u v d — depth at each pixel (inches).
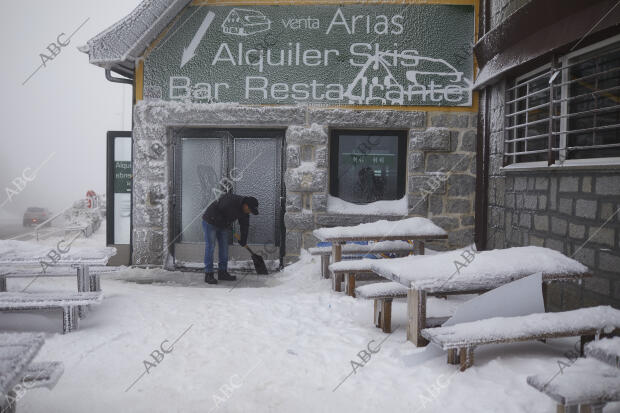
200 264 308.2
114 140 306.7
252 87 290.7
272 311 190.2
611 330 122.4
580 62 189.3
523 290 135.4
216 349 144.7
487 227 275.4
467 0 284.0
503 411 100.6
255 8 288.5
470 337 117.0
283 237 304.5
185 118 291.1
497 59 251.8
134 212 297.1
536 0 202.7
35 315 172.4
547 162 209.5
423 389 113.3
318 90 288.8
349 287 214.5
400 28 285.6
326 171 289.1
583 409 85.9
